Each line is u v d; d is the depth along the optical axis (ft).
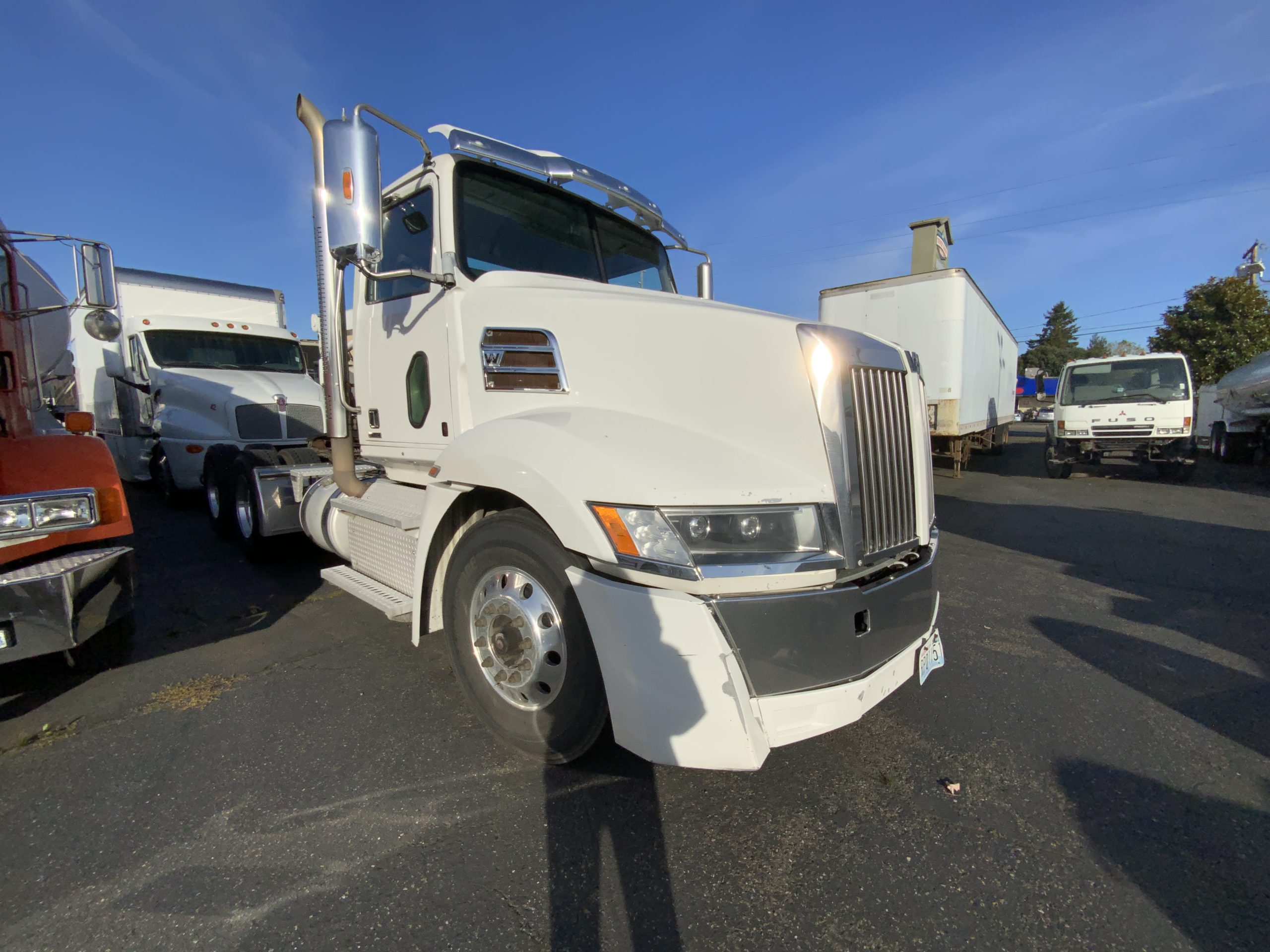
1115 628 14.39
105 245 14.16
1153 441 38.86
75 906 6.45
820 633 7.13
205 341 31.53
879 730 9.89
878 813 7.94
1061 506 31.09
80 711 10.51
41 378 18.15
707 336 8.36
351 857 7.14
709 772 8.72
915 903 6.55
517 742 8.78
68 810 7.98
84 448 10.79
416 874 6.89
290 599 16.29
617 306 9.07
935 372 36.60
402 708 10.52
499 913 6.38
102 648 11.81
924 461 9.48
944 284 35.78
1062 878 6.90
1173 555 21.07
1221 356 89.51
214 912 6.37
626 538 7.11
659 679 6.99
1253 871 7.01
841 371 7.65
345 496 14.21
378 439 13.23
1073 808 8.09
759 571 6.99
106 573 10.41
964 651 13.05
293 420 29.53
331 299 11.28
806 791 8.36
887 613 7.89
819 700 7.13
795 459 7.68
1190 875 6.97
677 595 6.91
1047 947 6.03
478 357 10.46
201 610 15.43
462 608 9.41
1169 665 12.41
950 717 10.30
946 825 7.73
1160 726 10.11
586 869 6.97
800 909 6.46
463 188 11.14
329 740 9.53
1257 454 47.93
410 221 11.85
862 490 7.86
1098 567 19.67
